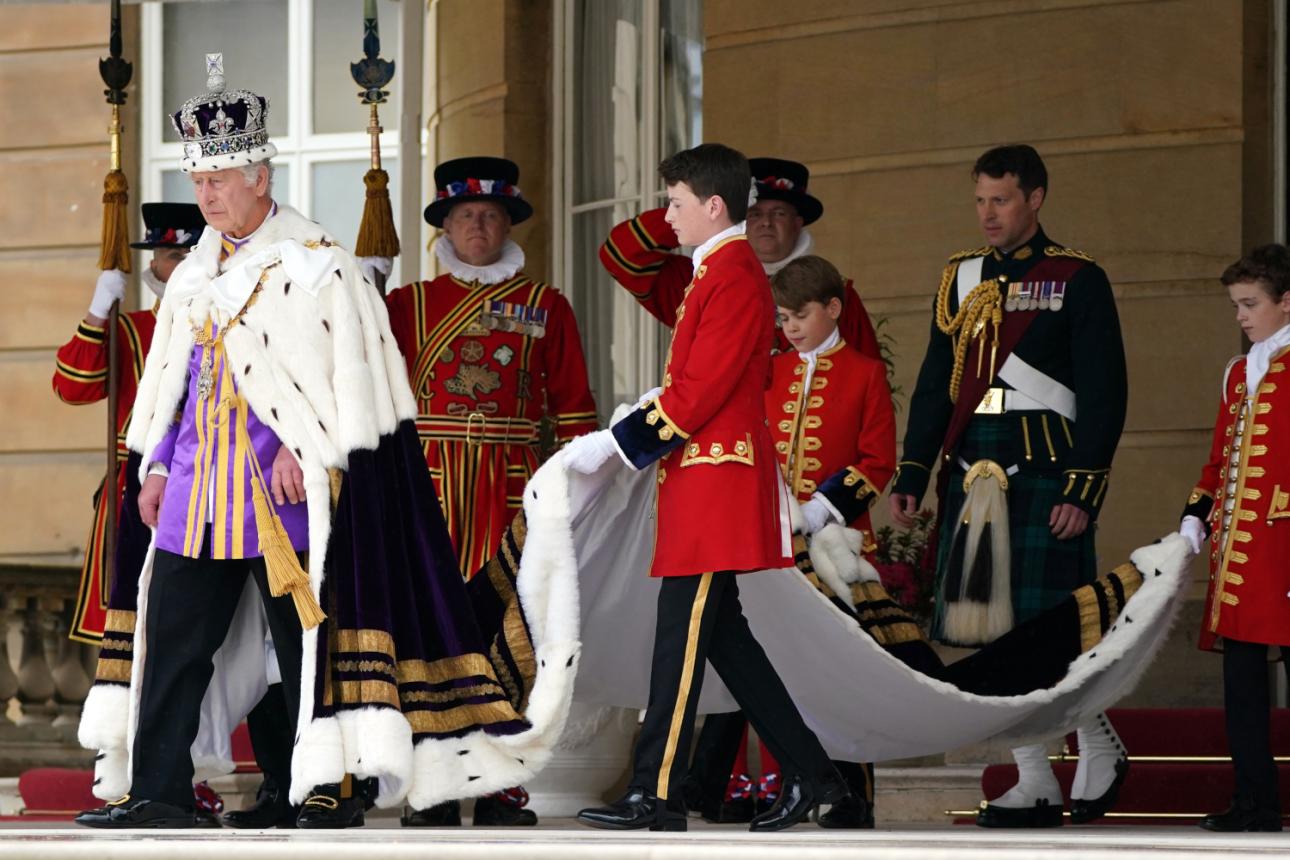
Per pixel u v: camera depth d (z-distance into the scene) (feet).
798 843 47.09
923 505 105.09
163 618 59.88
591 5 117.29
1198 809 76.33
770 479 59.00
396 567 60.03
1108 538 101.09
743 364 57.77
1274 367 68.23
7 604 121.60
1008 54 105.19
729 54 111.55
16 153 162.30
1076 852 45.06
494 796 72.54
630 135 114.93
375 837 51.16
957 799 81.92
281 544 58.80
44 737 122.21
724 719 72.90
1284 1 101.19
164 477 61.57
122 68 73.46
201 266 61.72
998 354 71.82
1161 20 102.47
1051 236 103.50
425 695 59.77
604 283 115.34
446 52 122.11
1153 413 101.09
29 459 160.35
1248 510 67.46
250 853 48.80
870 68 108.17
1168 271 101.50
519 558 61.57
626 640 64.80
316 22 164.35
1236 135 100.83
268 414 59.36
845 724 67.41
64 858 49.52
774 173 76.28
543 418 87.04
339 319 60.29
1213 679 96.63
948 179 106.22
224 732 63.87
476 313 82.48
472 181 83.10
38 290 161.07
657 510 59.06
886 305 107.24
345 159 163.94
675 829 57.00
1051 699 66.23
